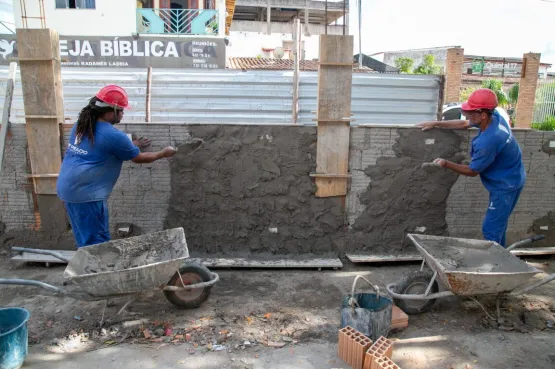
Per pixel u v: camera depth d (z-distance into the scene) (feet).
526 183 18.08
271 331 12.34
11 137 16.66
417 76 23.54
